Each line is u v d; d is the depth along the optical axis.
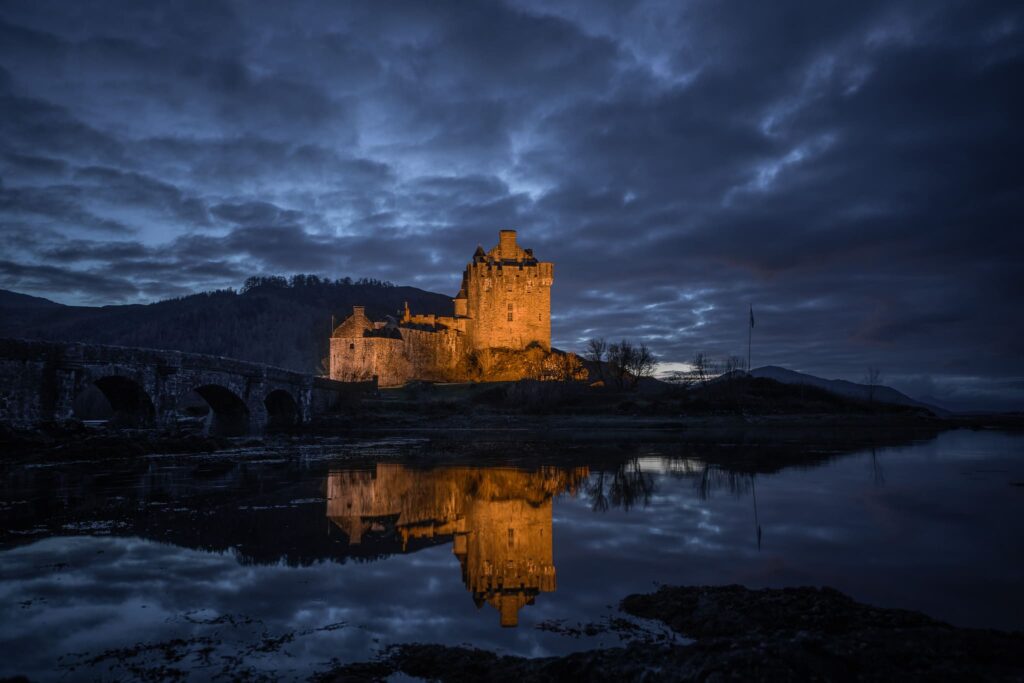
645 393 106.25
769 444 52.97
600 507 21.72
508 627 10.26
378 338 110.50
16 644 9.52
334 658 9.05
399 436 65.94
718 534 17.25
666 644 8.48
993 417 120.19
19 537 16.50
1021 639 8.12
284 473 31.50
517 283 127.00
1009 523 18.64
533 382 98.12
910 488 26.03
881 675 6.96
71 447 35.12
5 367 34.09
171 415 46.94
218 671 8.62
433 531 17.86
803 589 11.30
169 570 13.55
